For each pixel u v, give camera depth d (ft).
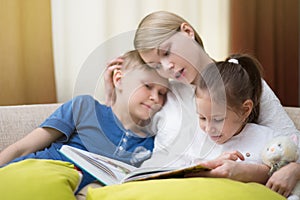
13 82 6.79
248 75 4.26
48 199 3.03
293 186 3.62
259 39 9.12
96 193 3.10
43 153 4.34
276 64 9.33
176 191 2.96
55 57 7.22
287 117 4.70
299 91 9.52
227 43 8.88
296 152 3.74
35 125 4.87
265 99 4.68
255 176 3.62
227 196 2.92
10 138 4.69
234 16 8.82
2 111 4.82
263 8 9.11
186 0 8.39
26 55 6.89
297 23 9.47
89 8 7.43
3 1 6.64
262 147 4.05
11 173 3.25
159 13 3.96
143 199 2.92
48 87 7.06
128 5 7.82
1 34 6.67
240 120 4.12
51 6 7.01
